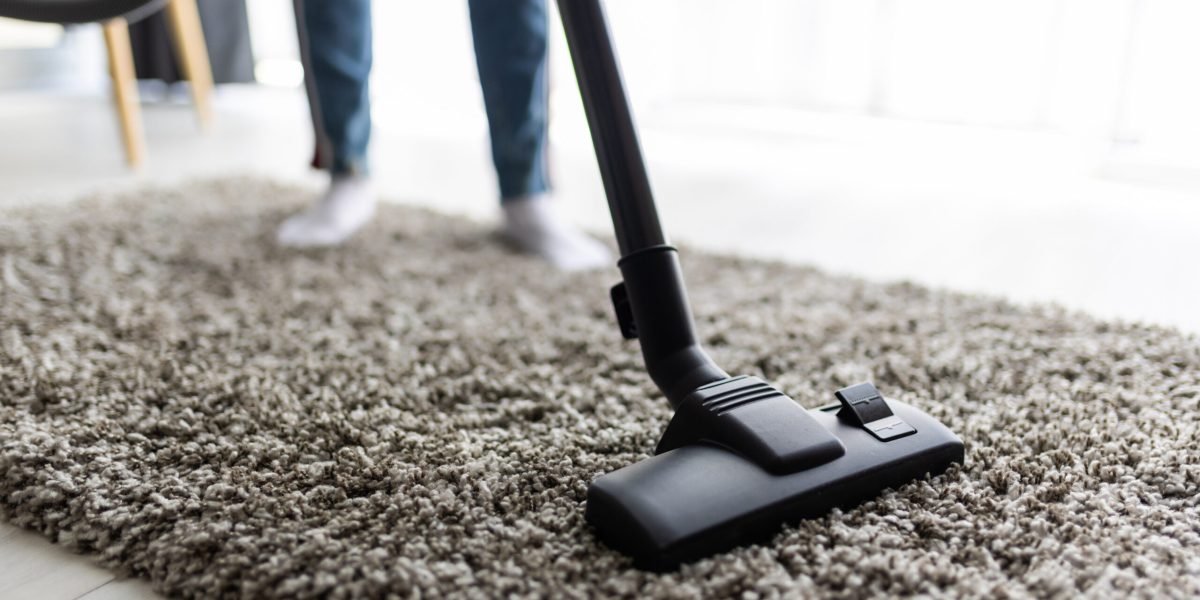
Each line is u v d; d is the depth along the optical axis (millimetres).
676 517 697
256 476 853
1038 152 2387
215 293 1418
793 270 1563
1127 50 2225
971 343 1200
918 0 2547
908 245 1832
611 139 836
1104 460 872
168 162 2568
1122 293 1523
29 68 3852
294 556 728
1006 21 2451
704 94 2953
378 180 2412
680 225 1999
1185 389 1033
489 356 1182
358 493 840
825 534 742
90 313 1289
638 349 1199
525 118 1649
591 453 907
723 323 1289
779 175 2494
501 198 1715
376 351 1188
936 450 810
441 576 703
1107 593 680
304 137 2963
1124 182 2277
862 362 1144
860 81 2697
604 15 846
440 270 1555
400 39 3457
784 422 762
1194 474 841
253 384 1061
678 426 793
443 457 896
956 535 750
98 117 3236
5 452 887
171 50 3438
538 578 705
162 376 1101
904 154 2572
